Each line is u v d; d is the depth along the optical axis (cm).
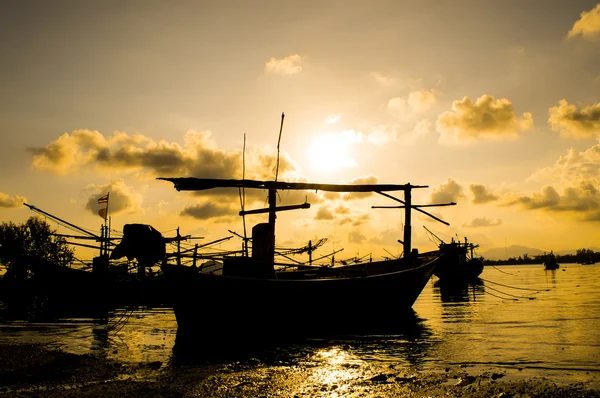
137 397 913
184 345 1520
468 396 880
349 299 2005
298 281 1838
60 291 2989
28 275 3194
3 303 3052
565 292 3497
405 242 2558
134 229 1590
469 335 1577
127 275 3156
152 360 1268
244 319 1728
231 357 1309
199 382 1018
